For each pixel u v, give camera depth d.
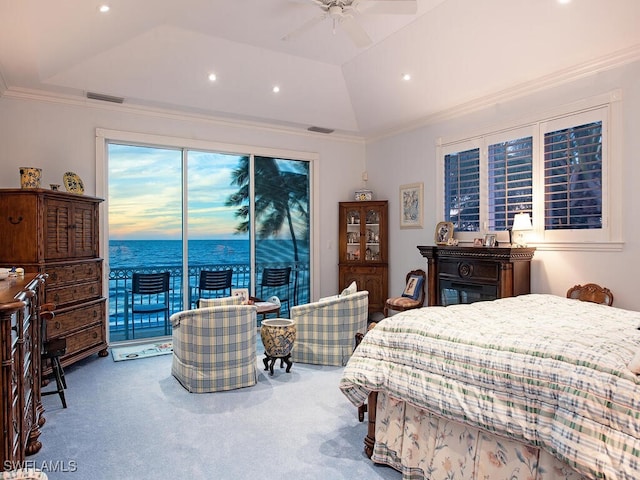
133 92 4.55
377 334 2.30
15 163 4.32
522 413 1.63
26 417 2.26
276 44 4.46
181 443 2.55
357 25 3.23
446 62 4.30
